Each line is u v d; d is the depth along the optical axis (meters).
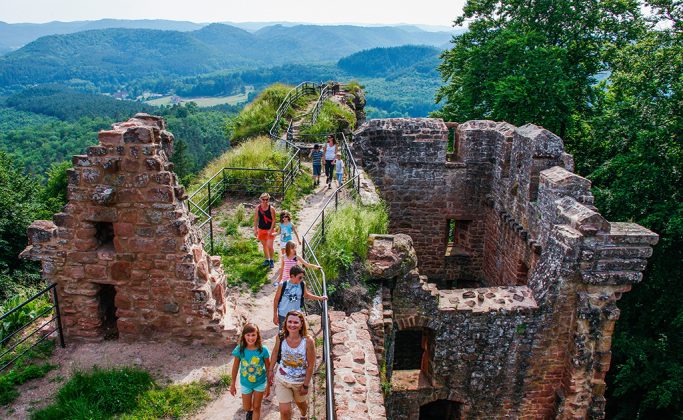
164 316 8.37
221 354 8.26
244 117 25.61
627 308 15.70
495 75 23.09
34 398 7.22
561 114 21.08
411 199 17.08
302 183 16.80
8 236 24.27
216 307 8.71
